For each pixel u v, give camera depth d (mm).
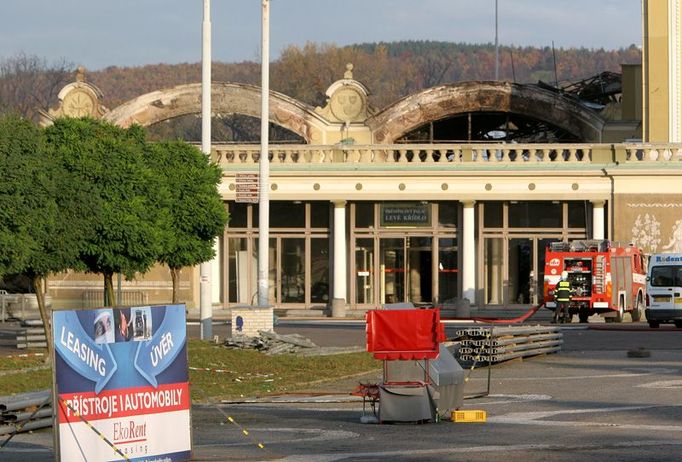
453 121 79562
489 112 75688
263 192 48688
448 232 70250
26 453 21531
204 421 25984
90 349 18234
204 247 46781
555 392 30219
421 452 20844
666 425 23891
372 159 70062
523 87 74438
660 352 41812
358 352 40969
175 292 49594
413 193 69438
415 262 70500
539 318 67562
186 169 46844
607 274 62125
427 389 25000
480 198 69062
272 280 71438
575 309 62656
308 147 70062
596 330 54500
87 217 37781
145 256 40625
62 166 38562
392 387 24953
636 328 55688
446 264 70250
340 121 75375
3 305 67125
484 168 68938
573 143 70875
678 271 57188
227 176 69875
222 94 76375
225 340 42125
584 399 28625
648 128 72500
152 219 42688
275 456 20547
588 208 69062
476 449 21047
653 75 72625
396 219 70500
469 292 69438
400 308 25969
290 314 70688
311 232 71188
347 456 20484
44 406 24484
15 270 35594
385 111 74625
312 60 181000
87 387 18156
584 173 68250
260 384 33156
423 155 71062
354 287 70750
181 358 19375
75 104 76500
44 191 35594
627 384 31812
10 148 34812
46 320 38469
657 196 68188
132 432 18641
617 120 74375
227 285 71250
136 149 41312
